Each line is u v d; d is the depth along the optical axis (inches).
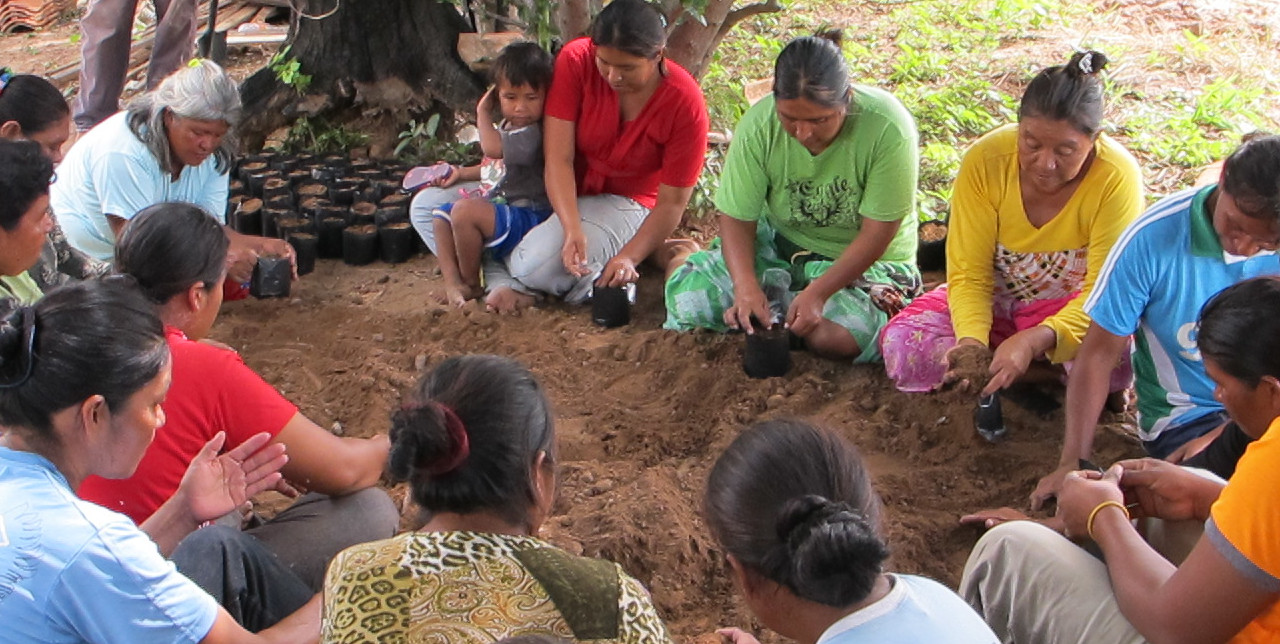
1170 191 242.7
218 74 176.6
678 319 193.0
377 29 261.3
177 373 110.0
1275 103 289.6
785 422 86.4
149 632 85.9
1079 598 102.4
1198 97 286.0
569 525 142.3
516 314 203.2
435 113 271.4
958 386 161.3
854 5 380.5
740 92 289.9
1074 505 106.8
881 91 175.6
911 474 155.1
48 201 122.2
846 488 82.7
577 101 197.2
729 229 185.5
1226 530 87.1
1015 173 155.3
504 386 87.1
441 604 80.1
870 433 165.0
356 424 171.6
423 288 216.2
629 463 159.0
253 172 243.9
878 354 182.7
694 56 231.8
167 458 110.0
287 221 227.0
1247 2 358.3
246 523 132.9
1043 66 316.5
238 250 199.2
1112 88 296.4
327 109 268.8
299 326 200.5
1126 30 343.9
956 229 162.1
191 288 118.1
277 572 107.8
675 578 135.9
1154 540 113.7
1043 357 166.6
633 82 183.6
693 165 197.5
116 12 274.7
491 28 276.1
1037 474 153.0
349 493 121.6
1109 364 141.5
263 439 109.0
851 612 80.5
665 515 142.2
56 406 83.1
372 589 80.4
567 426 169.3
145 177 180.4
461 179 220.4
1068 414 142.5
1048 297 164.6
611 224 204.5
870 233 176.4
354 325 200.2
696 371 181.3
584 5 225.0
